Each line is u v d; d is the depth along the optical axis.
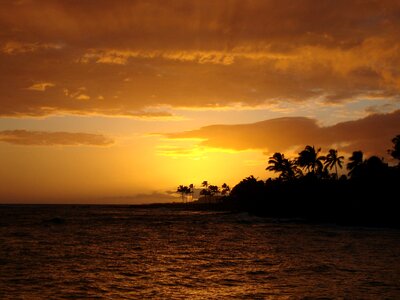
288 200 118.62
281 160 129.88
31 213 157.00
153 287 23.53
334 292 22.06
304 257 36.41
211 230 73.44
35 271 28.69
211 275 27.45
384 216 84.06
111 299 20.61
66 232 65.56
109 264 32.19
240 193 166.62
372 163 93.69
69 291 22.38
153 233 65.94
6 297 20.91
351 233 64.69
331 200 102.50
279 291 22.42
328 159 119.62
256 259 35.34
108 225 86.38
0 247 43.56
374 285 23.84
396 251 40.50
